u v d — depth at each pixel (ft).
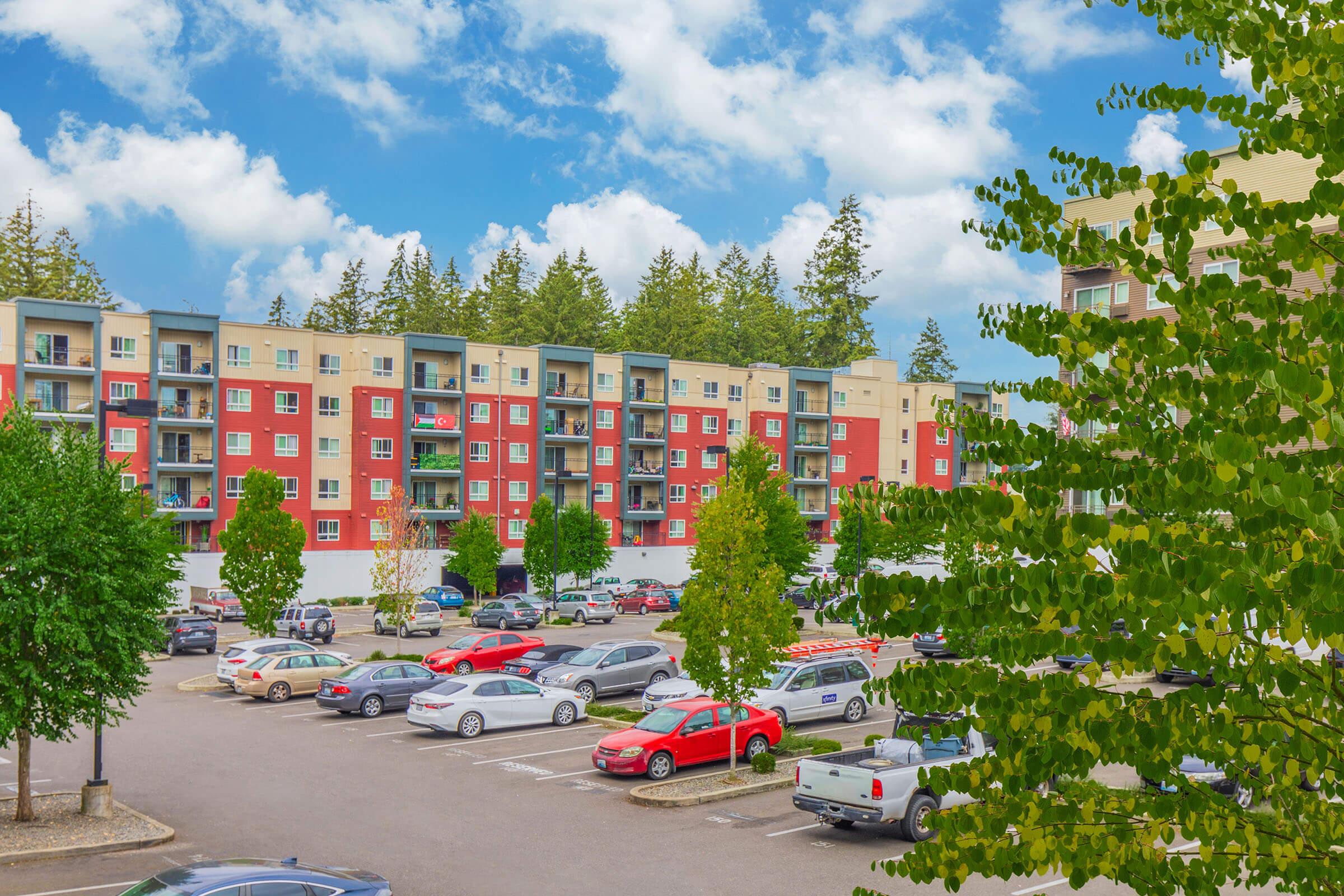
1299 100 11.76
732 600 67.05
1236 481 8.82
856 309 369.71
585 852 51.65
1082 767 11.07
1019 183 13.32
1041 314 13.19
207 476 191.42
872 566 170.71
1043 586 9.84
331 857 50.78
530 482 219.82
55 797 62.23
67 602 54.29
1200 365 11.12
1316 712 11.46
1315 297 11.17
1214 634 9.39
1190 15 12.05
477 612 165.17
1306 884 11.74
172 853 51.85
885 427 258.57
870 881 46.93
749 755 71.92
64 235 313.73
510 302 351.67
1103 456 11.50
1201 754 11.11
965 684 11.68
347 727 86.89
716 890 45.80
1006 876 12.63
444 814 59.00
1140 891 12.13
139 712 93.20
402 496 168.45
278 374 195.62
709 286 384.88
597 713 90.43
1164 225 11.69
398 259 371.56
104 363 179.93
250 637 152.46
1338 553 8.71
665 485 234.79
